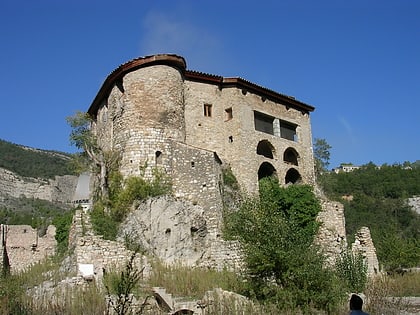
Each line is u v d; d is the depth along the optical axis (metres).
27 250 38.78
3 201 100.56
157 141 31.88
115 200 30.16
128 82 33.19
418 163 103.69
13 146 130.12
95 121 41.53
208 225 29.95
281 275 19.31
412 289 26.55
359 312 10.39
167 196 29.75
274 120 40.38
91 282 21.59
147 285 20.92
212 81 37.38
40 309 16.67
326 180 57.91
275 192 35.25
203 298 18.83
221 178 33.22
